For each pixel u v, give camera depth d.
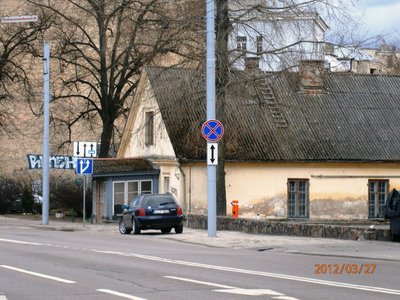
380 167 44.06
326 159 42.84
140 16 46.41
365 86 48.53
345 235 25.27
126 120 49.19
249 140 42.66
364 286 13.34
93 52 57.66
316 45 32.56
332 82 48.09
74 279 14.02
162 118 41.75
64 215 52.22
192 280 13.94
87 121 58.44
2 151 66.06
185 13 33.56
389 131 45.47
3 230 33.66
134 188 44.53
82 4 52.28
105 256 18.95
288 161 42.41
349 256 19.59
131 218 30.80
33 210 56.50
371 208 43.88
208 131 26.50
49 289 12.64
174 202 30.91
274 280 14.11
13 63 54.47
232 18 32.81
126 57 50.38
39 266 16.34
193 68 33.88
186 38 33.78
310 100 46.28
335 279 14.43
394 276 15.03
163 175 42.72
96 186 47.38
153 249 21.88
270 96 45.47
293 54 32.59
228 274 15.05
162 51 40.94
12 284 13.28
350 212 43.41
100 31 50.19
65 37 50.47
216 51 32.56
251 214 42.00
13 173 62.53
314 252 20.67
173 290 12.55
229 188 41.78
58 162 44.88
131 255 19.34
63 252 20.19
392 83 49.34
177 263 17.27
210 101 26.56
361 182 43.69
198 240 25.41
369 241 24.08
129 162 44.69
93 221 46.97
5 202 57.16
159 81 41.59
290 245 23.05
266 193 42.34
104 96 51.34
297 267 16.66
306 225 26.94
